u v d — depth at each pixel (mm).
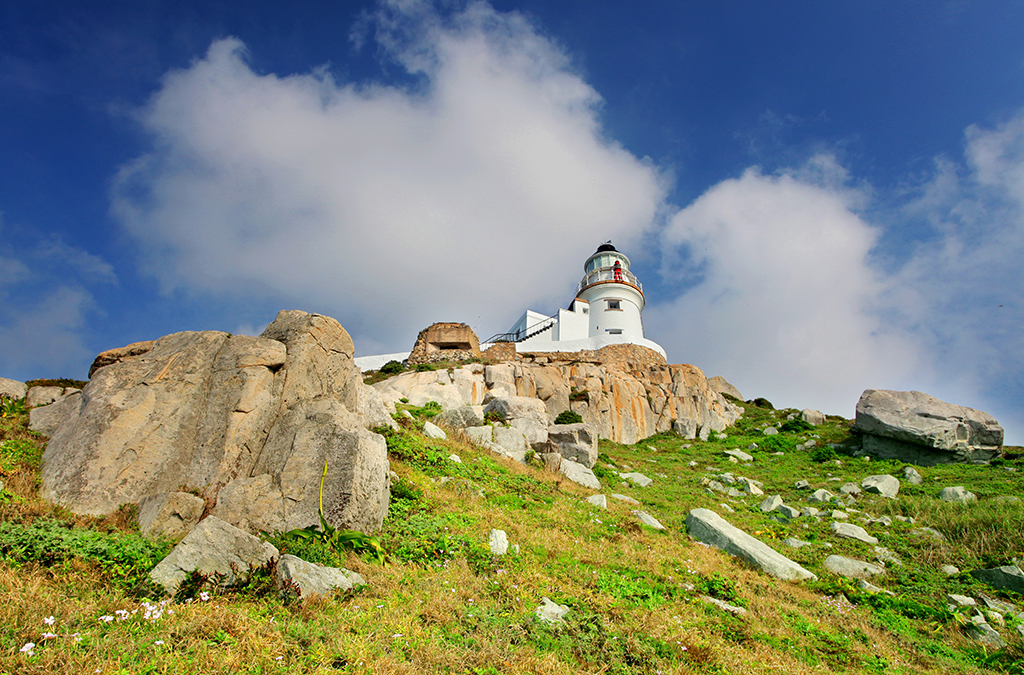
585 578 9477
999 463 24438
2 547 6738
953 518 16844
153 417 10094
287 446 10383
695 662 6938
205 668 5066
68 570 6652
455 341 44062
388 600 7227
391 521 10352
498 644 6363
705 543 14062
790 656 7801
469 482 14438
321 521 9047
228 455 10109
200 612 6109
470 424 21734
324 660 5477
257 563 7312
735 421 41656
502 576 8617
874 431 27547
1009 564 13641
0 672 4500
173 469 9844
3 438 10188
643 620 7910
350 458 9758
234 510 9078
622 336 46250
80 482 8984
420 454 15219
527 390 34719
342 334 14195
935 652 9195
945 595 12211
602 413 34906
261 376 11250
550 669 5969
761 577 11867
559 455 20672
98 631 5445
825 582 12180
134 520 8672
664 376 40562
